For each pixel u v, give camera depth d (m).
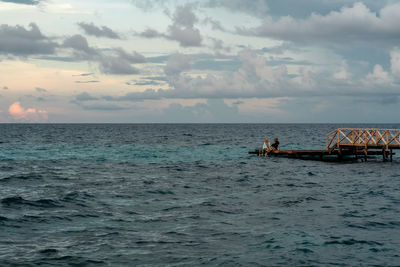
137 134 105.75
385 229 11.94
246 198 17.00
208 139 78.12
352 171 27.59
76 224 12.36
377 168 29.55
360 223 12.64
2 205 14.61
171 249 10.05
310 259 9.40
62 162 32.72
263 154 39.03
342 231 11.71
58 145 55.72
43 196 16.77
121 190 18.81
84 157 37.62
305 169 28.62
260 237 11.10
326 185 20.95
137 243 10.52
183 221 12.86
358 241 10.75
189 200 16.48
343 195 17.80
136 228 11.98
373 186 20.62
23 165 29.94
